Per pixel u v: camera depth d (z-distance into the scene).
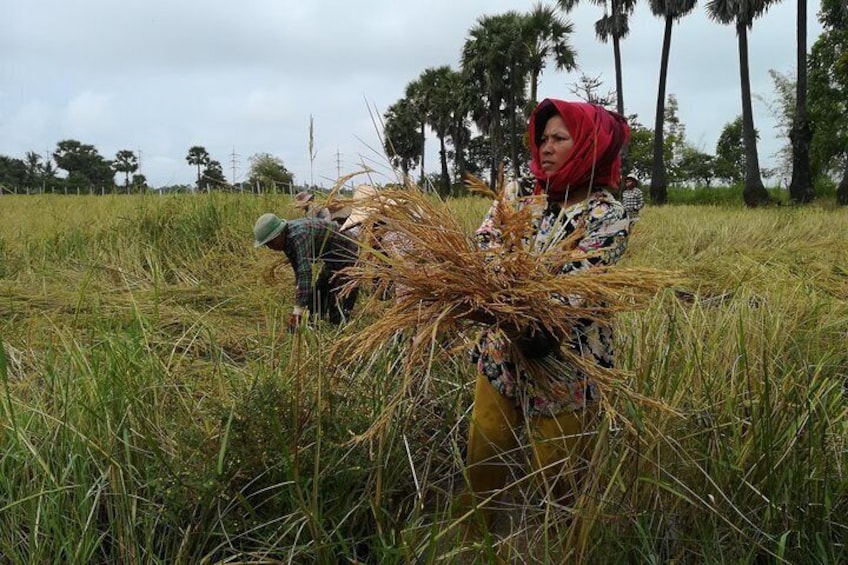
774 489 1.99
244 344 3.86
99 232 7.25
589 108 1.92
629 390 1.95
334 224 3.78
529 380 2.04
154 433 2.27
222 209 7.67
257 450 2.07
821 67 21.89
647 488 2.01
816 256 6.80
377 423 1.83
